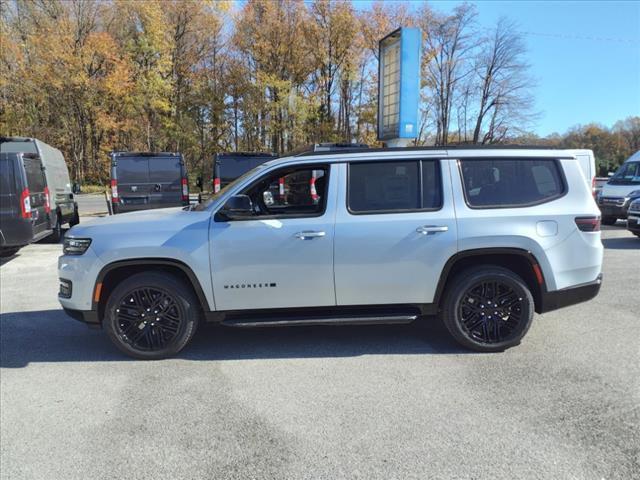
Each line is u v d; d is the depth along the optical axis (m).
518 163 4.51
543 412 3.36
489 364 4.23
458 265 4.50
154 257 4.30
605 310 5.72
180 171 12.18
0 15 32.88
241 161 12.75
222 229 4.31
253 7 34.66
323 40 35.84
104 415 3.44
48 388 3.91
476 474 2.68
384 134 11.48
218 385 3.91
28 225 8.73
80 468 2.81
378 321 4.38
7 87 32.28
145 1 33.16
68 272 4.41
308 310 4.46
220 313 4.41
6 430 3.26
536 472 2.69
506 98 46.84
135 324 4.43
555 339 4.80
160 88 34.25
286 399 3.64
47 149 11.84
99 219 4.82
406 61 10.48
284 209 5.02
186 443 3.05
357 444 3.00
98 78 33.81
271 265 4.31
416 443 3.00
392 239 4.30
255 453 2.93
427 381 3.91
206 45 37.31
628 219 11.00
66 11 34.28
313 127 36.44
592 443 2.96
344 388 3.81
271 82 34.00
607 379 3.87
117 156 11.91
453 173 4.42
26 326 5.58
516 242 4.32
